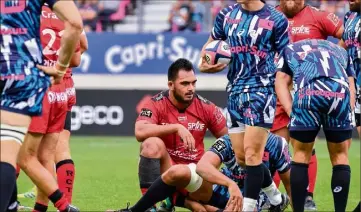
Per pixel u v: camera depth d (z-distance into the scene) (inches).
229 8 869.8
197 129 935.0
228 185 824.3
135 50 2289.6
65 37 668.1
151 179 898.7
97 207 1050.1
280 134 1096.2
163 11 2610.7
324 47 859.4
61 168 935.0
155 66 2283.5
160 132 904.9
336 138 858.1
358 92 1024.9
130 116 2210.9
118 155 1752.0
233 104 850.1
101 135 2217.0
